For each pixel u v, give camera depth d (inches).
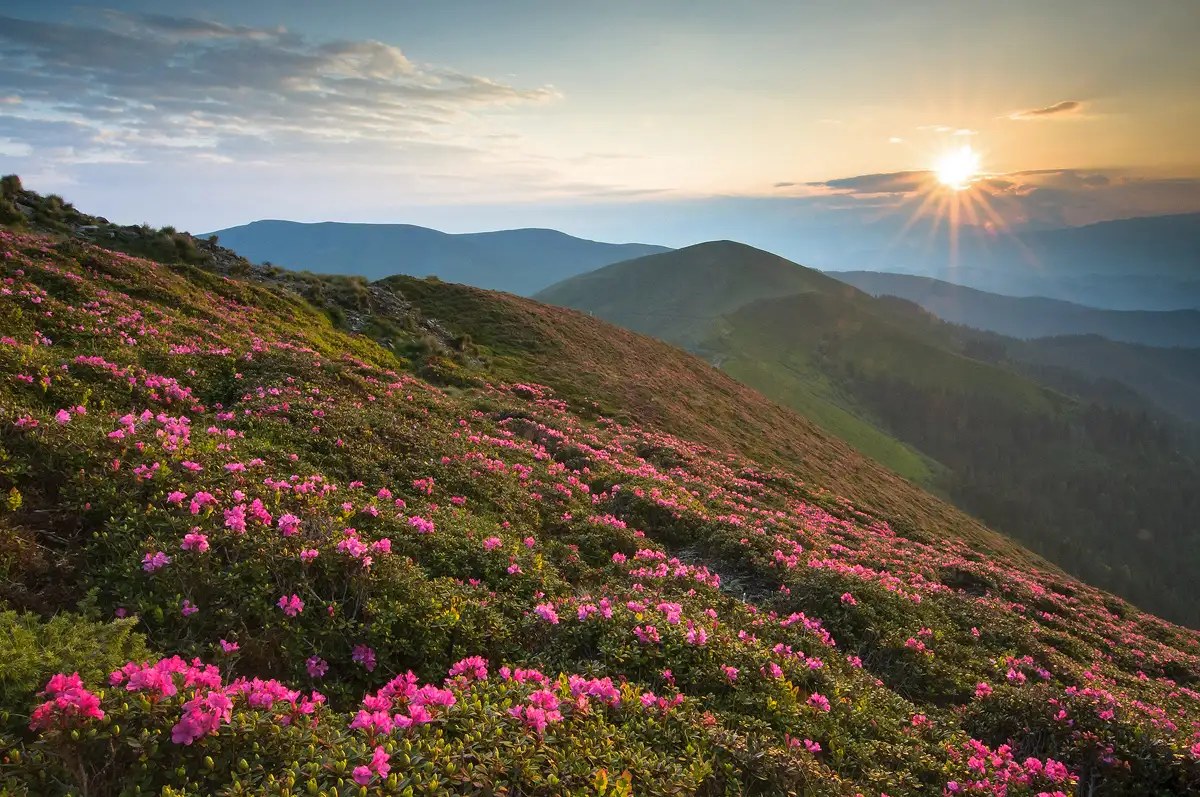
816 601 610.2
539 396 1710.1
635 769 229.5
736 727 314.7
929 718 426.3
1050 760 371.6
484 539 490.3
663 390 2378.2
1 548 288.8
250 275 1696.6
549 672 330.0
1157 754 372.8
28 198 1505.9
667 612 412.5
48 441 371.9
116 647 239.5
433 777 191.5
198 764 192.4
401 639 313.6
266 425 615.2
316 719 216.7
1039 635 788.6
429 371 1546.5
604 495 811.4
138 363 708.0
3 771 172.4
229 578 306.5
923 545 1349.7
